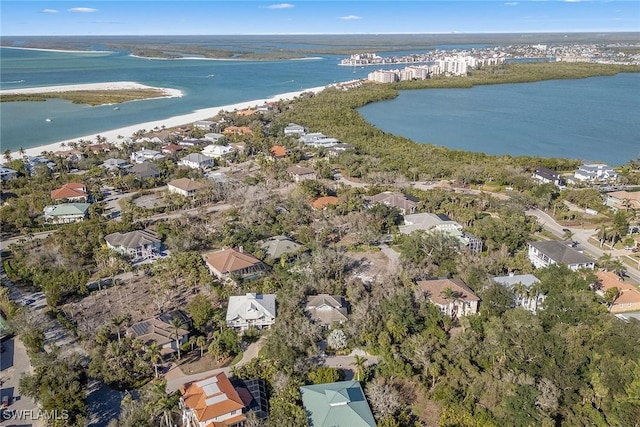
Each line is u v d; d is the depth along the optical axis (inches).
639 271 5054.1
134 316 4104.3
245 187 7111.2
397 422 2967.5
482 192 7190.0
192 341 3735.2
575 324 3742.6
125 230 5713.6
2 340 3868.1
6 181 7613.2
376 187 7357.3
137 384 3344.0
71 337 3863.2
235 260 4785.9
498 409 3019.2
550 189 7086.6
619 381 3068.4
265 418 2955.2
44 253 4995.1
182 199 6796.3
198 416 2842.0
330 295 4212.6
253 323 3973.9
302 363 3442.4
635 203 6737.2
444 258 4864.7
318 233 5585.6
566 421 2987.2
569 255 4896.7
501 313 3973.9
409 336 3710.6
